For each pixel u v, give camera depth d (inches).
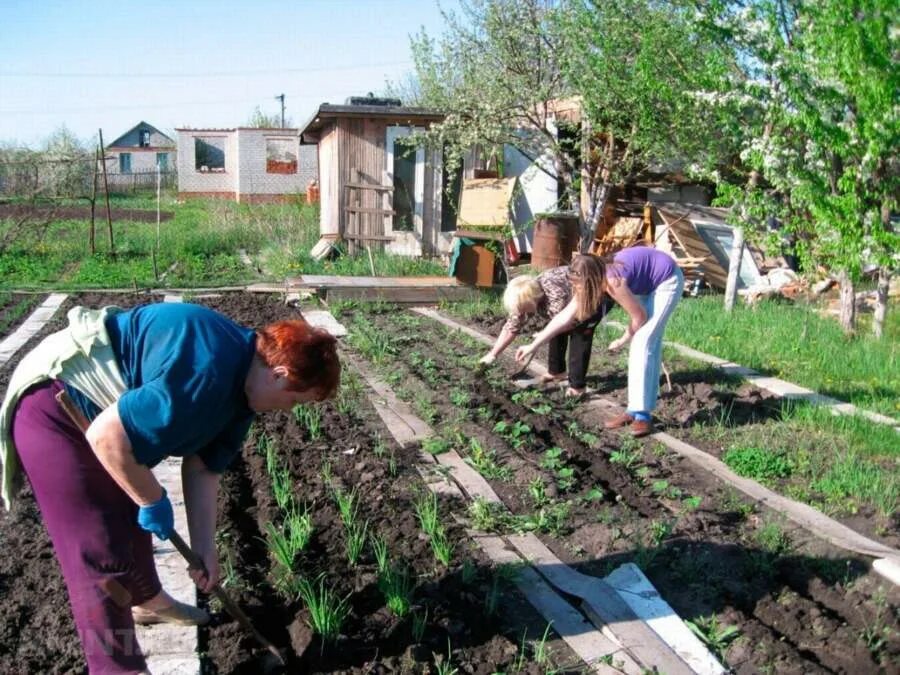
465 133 551.8
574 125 555.8
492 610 153.8
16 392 114.2
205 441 118.6
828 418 266.1
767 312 451.8
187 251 709.3
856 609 162.4
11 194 733.3
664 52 457.4
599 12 475.8
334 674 136.2
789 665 143.7
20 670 133.4
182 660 134.9
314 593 155.3
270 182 1355.8
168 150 2121.1
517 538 184.4
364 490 204.8
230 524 185.6
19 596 153.5
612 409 279.4
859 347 369.1
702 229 606.2
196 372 108.7
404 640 144.9
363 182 619.2
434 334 392.5
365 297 468.8
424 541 178.9
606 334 383.2
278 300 480.4
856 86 329.4
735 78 389.1
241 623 137.7
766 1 358.6
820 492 213.0
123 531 118.6
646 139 486.0
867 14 321.7
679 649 146.5
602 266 240.7
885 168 349.4
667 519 195.2
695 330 400.5
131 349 112.3
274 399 115.5
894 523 194.9
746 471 224.4
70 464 113.5
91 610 116.1
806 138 378.6
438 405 275.7
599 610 155.3
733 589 168.9
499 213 590.2
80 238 748.6
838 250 365.1
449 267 554.6
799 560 179.6
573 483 212.1
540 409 270.5
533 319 408.8
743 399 289.6
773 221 561.0
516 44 532.7
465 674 138.4
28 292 504.4
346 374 309.3
